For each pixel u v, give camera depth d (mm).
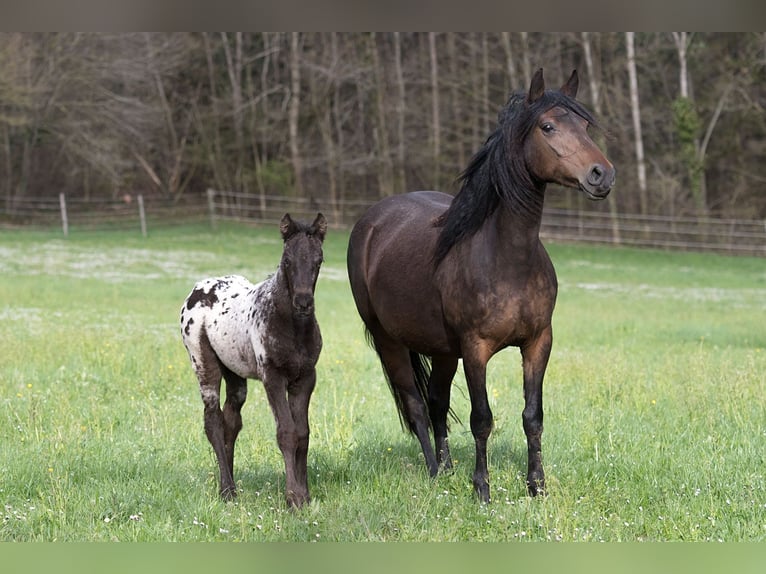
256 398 11055
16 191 44781
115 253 33000
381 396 11195
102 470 8047
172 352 14133
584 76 45844
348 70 45188
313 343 7203
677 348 16156
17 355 13781
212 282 8109
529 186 7039
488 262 7180
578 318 21141
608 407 10430
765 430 9172
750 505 6883
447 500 7227
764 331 19172
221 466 7605
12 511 6941
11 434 9266
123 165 43688
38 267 29094
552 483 7332
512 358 14500
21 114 39938
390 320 8398
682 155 43875
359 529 6590
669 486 7402
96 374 12328
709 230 42500
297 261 6785
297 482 7207
